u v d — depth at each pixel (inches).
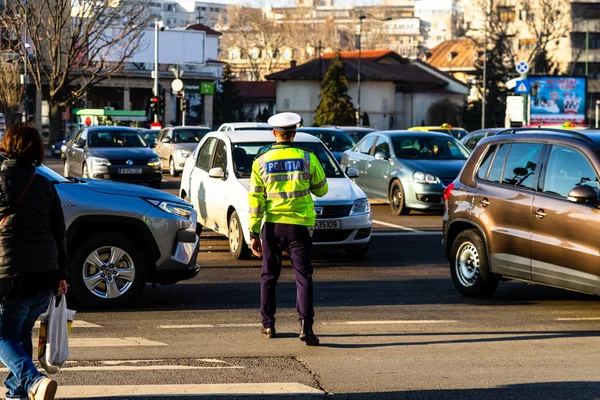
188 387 394.9
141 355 457.1
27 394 352.2
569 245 561.3
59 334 366.3
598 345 491.5
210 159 903.7
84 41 3442.4
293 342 492.4
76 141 1691.7
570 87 3272.6
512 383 407.8
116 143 1653.5
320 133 1571.1
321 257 856.3
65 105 3464.6
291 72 5851.4
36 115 4596.5
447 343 492.4
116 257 582.2
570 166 577.0
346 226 798.5
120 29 4052.7
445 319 561.6
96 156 1582.2
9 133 359.9
